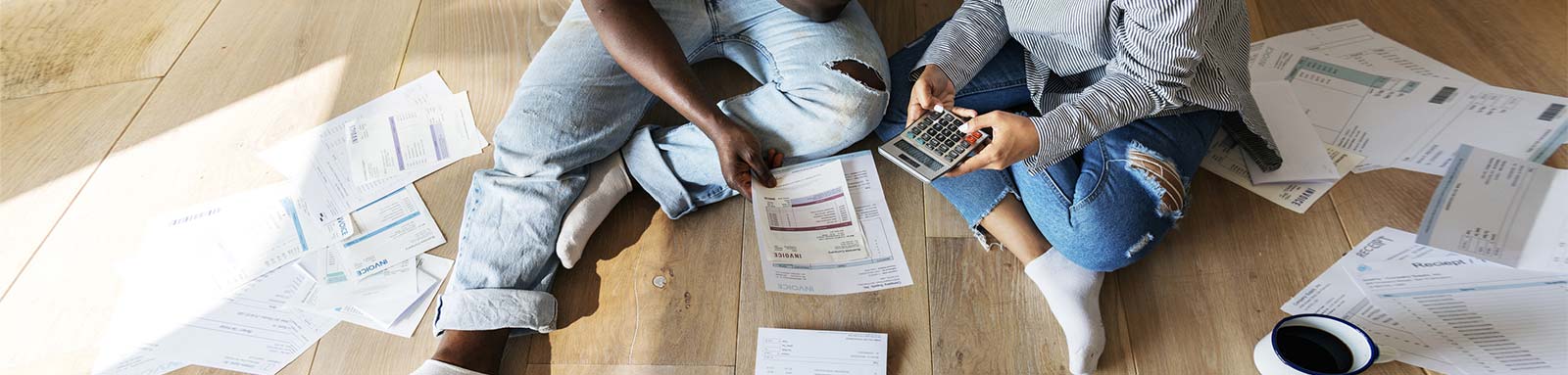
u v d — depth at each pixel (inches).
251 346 50.1
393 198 57.2
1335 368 40.9
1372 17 65.1
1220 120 51.3
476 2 71.9
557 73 53.1
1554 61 60.2
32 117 65.1
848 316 49.5
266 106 64.5
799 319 49.6
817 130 52.0
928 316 49.2
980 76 53.4
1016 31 49.6
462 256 49.3
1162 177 45.6
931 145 45.3
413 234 55.0
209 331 50.9
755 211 51.9
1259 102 58.6
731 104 53.0
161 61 68.8
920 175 44.4
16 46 70.7
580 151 51.8
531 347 49.4
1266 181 53.8
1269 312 48.2
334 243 54.8
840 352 47.9
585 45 54.2
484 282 48.1
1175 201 46.0
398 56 67.6
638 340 49.4
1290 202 53.1
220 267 54.0
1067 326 46.5
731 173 51.0
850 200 53.4
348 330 50.5
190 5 73.7
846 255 51.7
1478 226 49.9
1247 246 51.2
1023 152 44.1
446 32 69.3
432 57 67.3
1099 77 48.4
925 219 53.5
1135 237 45.6
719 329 49.5
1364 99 58.4
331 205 57.1
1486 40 62.2
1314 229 51.7
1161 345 47.4
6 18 73.3
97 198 58.9
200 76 67.2
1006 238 49.8
